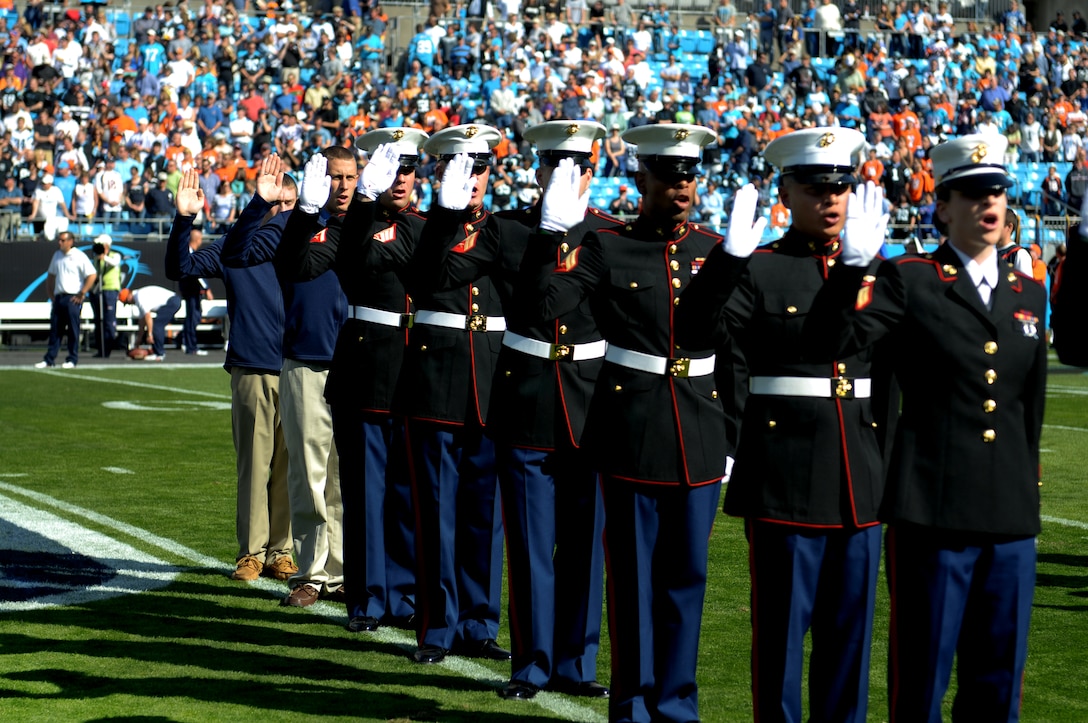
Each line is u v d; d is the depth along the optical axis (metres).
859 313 6.18
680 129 7.19
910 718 6.16
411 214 9.01
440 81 42.41
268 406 10.92
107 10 43.53
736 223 6.22
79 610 9.92
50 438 19.05
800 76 44.31
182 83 40.06
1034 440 6.23
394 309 9.53
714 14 47.78
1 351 34.47
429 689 8.12
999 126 44.69
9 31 40.50
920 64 47.44
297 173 37.34
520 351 8.34
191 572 11.20
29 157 35.56
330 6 44.47
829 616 6.49
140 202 35.19
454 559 9.01
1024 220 40.81
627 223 7.55
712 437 7.25
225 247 9.73
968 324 6.12
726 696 7.94
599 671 8.66
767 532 6.46
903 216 38.78
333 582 10.44
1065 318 6.21
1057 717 7.62
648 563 7.24
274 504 11.12
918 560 6.14
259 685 8.16
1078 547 12.34
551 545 8.29
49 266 32.66
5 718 7.47
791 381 6.48
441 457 8.95
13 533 12.57
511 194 36.56
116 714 7.57
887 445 6.48
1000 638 6.13
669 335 7.23
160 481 15.57
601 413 7.36
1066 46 49.53
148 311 32.84
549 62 43.19
